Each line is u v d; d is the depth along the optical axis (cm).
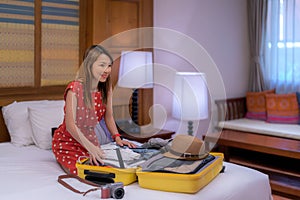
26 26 310
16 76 308
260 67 498
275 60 487
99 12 340
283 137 394
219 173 211
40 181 198
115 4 352
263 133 410
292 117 445
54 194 177
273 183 338
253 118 479
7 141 307
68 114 214
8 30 301
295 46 465
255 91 505
